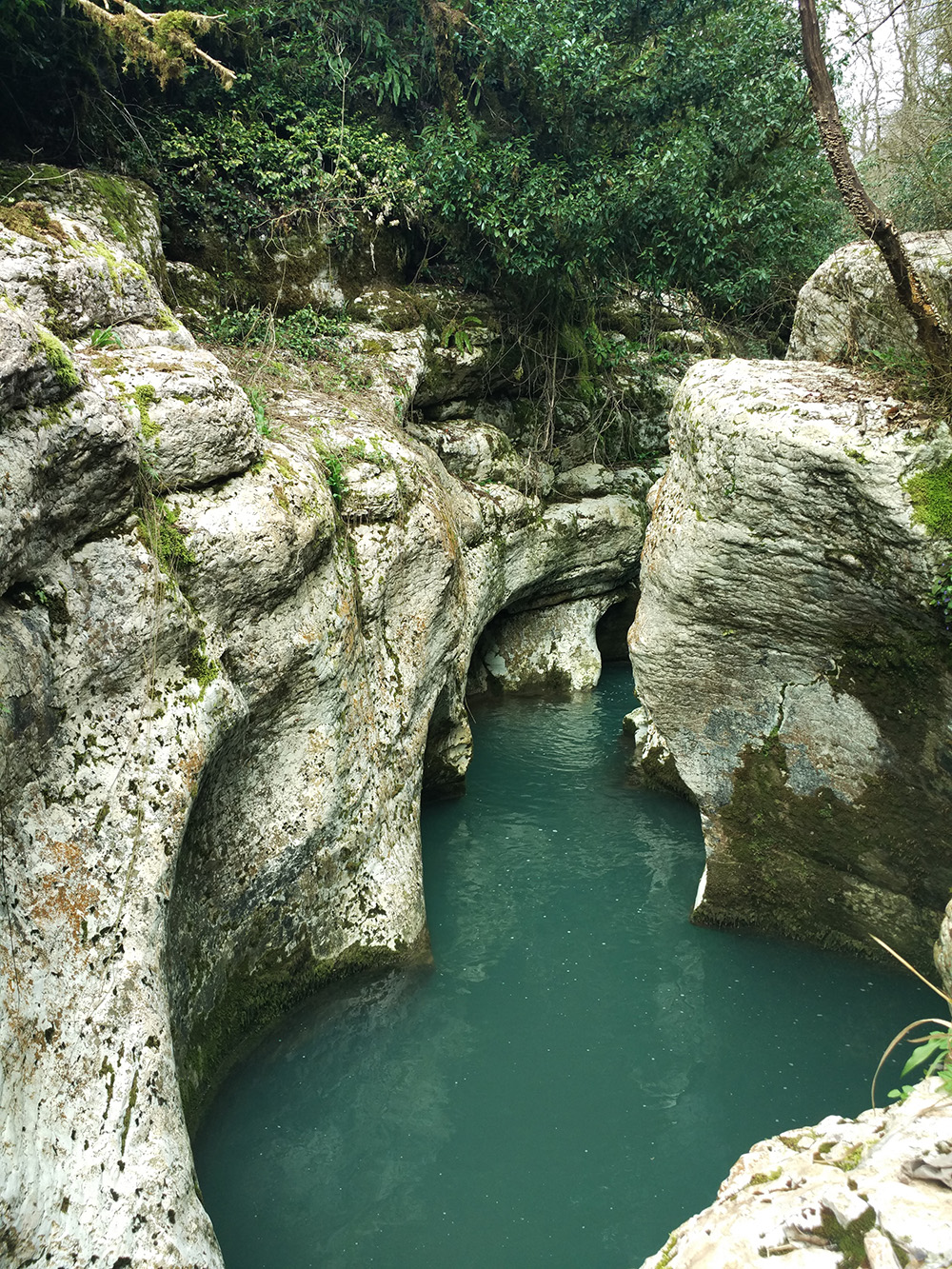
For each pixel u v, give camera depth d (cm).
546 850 808
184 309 848
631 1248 404
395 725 640
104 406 363
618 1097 500
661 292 1204
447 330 1094
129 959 349
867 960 596
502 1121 484
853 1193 201
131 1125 321
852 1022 550
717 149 1122
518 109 1123
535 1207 427
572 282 1164
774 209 1102
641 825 858
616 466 1326
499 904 714
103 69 821
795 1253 195
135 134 855
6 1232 267
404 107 1148
